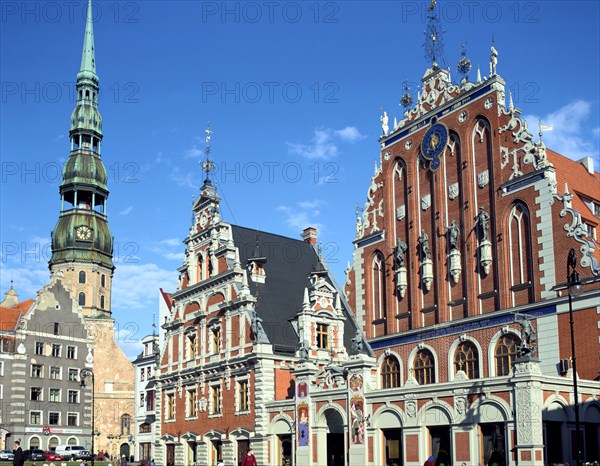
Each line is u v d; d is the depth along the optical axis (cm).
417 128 5941
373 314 6072
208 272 6612
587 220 5025
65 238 13150
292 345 5891
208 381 6288
